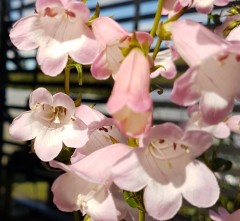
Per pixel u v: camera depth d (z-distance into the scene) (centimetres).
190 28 7
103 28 8
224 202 12
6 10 46
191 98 6
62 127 9
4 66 46
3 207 43
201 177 7
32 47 8
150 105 6
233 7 12
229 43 7
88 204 7
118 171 7
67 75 9
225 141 18
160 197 7
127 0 33
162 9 8
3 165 46
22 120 9
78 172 7
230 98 7
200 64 7
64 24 8
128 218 8
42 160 9
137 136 6
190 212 16
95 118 9
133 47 7
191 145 7
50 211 42
